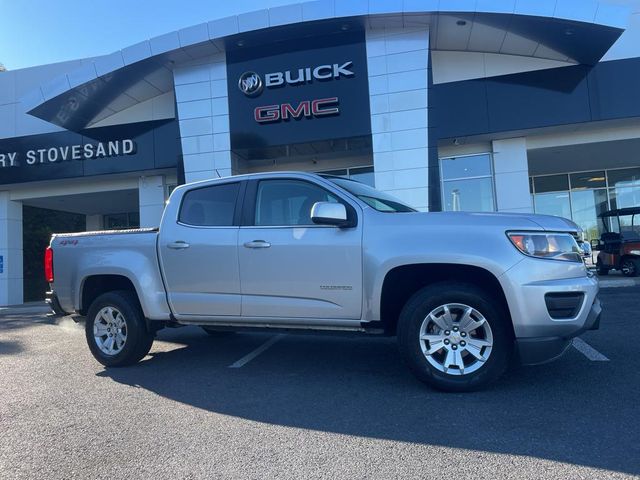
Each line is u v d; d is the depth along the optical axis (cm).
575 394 461
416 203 1466
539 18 1330
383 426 408
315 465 344
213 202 586
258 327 555
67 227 2761
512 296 452
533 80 1493
